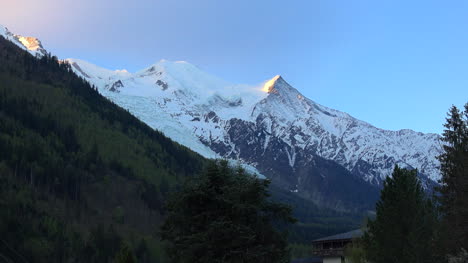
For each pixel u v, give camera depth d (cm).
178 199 5350
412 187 5750
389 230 5647
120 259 4781
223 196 5147
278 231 5384
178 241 5275
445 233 5356
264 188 5441
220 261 4878
